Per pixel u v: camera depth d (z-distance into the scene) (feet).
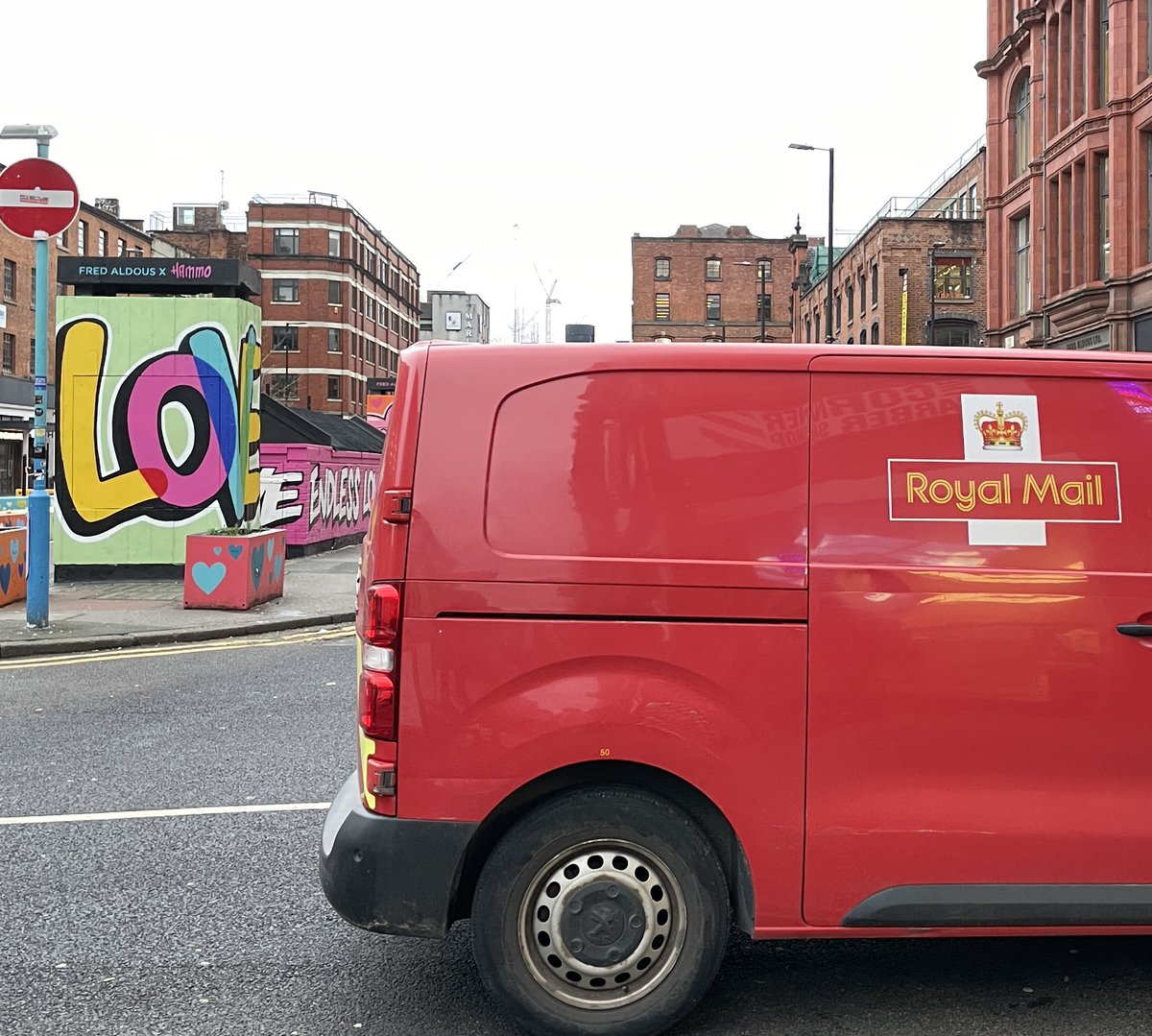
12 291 171.01
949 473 10.71
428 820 10.35
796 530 10.55
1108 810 10.55
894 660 10.48
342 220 253.44
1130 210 84.07
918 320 155.43
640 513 10.51
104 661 32.81
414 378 10.69
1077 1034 10.66
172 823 17.20
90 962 12.33
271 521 68.95
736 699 10.41
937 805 10.48
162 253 235.20
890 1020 10.98
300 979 11.97
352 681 29.40
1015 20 109.09
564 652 10.36
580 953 10.42
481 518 10.44
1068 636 10.58
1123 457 10.85
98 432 52.70
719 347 10.84
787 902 10.48
